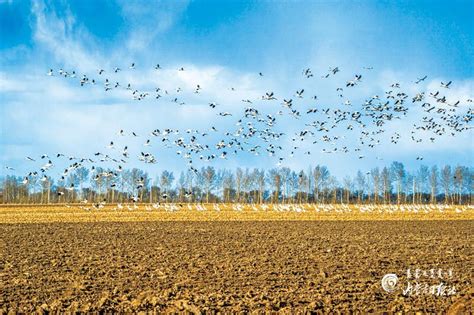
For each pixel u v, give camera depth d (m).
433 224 53.72
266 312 16.05
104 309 16.52
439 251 31.80
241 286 20.50
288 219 60.66
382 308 16.89
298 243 35.59
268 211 79.44
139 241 36.75
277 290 19.73
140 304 17.08
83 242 36.22
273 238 38.94
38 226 49.66
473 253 31.06
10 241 36.88
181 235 40.97
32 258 28.52
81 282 21.38
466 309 16.23
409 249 32.75
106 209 81.81
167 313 16.12
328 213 74.69
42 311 16.17
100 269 24.78
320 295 18.70
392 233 43.47
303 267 25.25
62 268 25.09
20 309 16.67
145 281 21.73
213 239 38.00
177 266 25.59
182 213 71.62
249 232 43.62
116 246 33.84
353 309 16.61
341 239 38.44
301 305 17.23
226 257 28.70
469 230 46.72
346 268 25.03
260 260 27.55
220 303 17.20
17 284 21.06
